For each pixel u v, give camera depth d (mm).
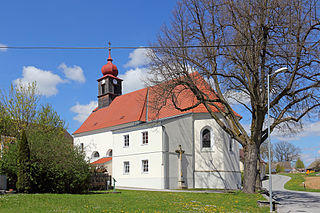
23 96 31406
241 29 22031
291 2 20375
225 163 33375
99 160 40438
